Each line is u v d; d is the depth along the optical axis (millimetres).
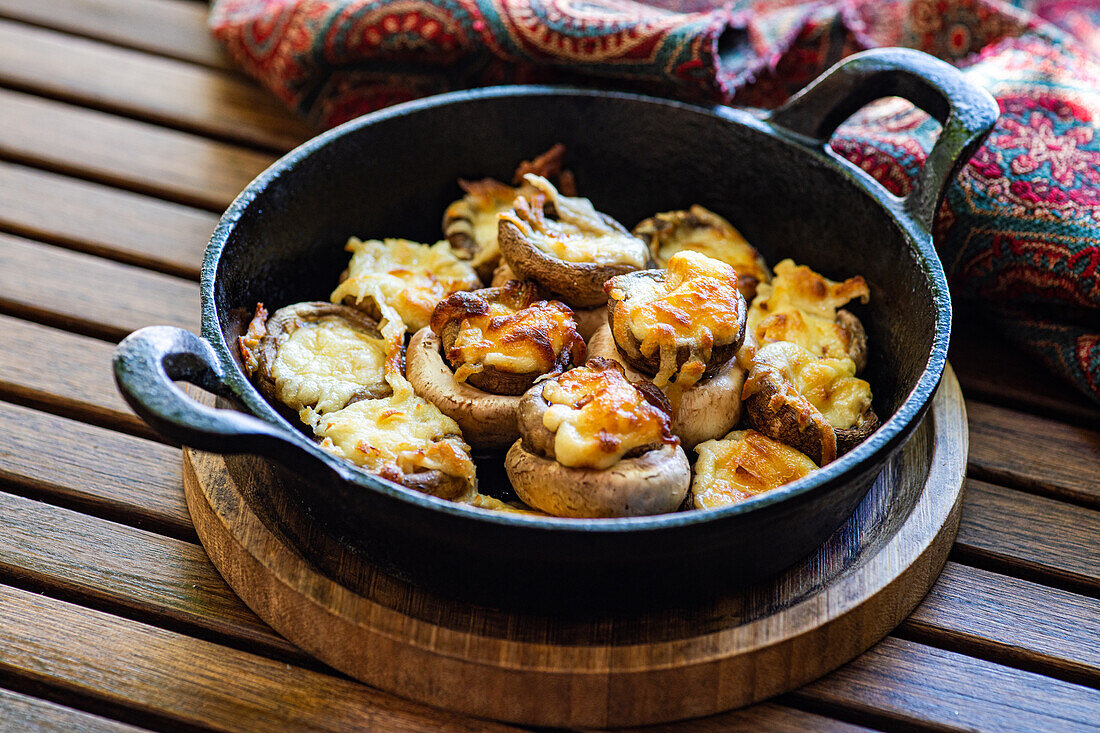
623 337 427
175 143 586
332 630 410
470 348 429
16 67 610
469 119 502
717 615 419
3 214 549
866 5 596
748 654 404
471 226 504
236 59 597
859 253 481
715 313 425
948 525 443
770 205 504
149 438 482
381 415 427
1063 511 473
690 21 518
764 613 420
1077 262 487
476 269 488
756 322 479
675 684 404
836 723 415
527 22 531
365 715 410
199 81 615
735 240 500
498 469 444
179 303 526
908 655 429
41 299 520
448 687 407
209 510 430
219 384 394
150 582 437
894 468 467
